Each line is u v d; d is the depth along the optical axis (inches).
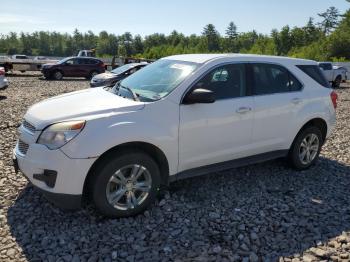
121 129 144.0
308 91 210.7
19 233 140.9
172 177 165.3
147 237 141.3
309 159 221.0
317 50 2450.8
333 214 165.2
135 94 166.7
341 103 557.0
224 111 172.9
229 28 4261.8
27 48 4874.5
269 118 191.0
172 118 158.2
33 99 503.2
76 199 142.3
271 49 3107.8
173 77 171.3
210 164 177.2
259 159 196.4
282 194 184.9
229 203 171.8
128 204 153.0
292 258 131.6
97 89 192.4
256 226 151.9
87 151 138.3
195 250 133.9
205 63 173.9
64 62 939.3
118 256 129.0
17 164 154.3
